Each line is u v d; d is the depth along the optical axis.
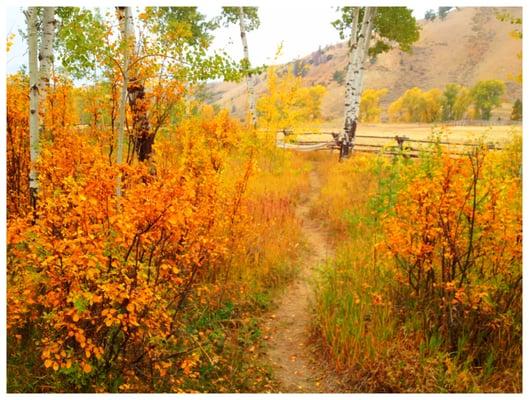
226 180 6.32
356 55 16.52
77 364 3.62
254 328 5.47
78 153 4.91
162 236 3.97
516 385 4.02
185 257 4.70
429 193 4.80
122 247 3.94
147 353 4.11
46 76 5.91
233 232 6.14
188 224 4.32
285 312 6.09
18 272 4.02
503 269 4.73
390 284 5.65
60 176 4.57
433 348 4.50
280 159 14.73
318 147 23.23
